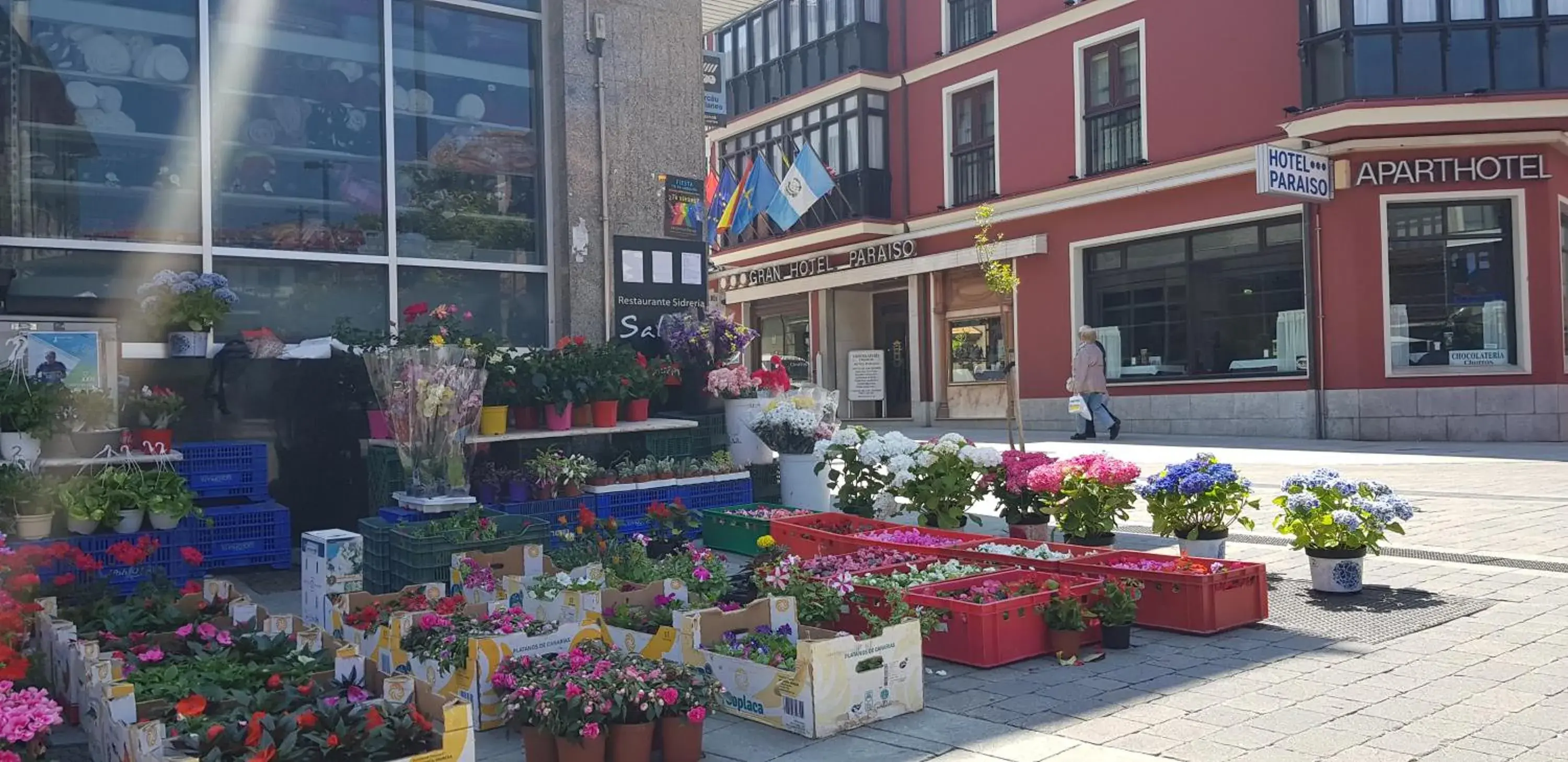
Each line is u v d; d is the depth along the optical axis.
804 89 25.48
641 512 8.77
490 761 4.22
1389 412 16.41
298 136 9.25
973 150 22.59
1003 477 8.07
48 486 6.70
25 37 8.25
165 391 7.64
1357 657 5.23
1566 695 4.53
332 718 3.52
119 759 3.59
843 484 9.42
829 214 25.05
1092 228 20.11
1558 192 16.59
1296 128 16.30
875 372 25.41
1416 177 16.27
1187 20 18.61
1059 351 20.70
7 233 8.12
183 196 8.73
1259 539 8.48
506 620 4.99
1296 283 17.41
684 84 11.02
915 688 4.65
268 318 9.05
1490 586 6.63
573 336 10.17
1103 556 6.57
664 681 4.12
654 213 10.81
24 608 5.08
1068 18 20.42
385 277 9.62
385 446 8.23
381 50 9.66
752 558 8.00
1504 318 16.50
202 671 4.35
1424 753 3.92
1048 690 4.89
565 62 10.34
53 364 7.12
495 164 10.27
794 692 4.43
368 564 7.24
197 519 7.26
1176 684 4.92
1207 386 18.41
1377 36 16.11
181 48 8.80
